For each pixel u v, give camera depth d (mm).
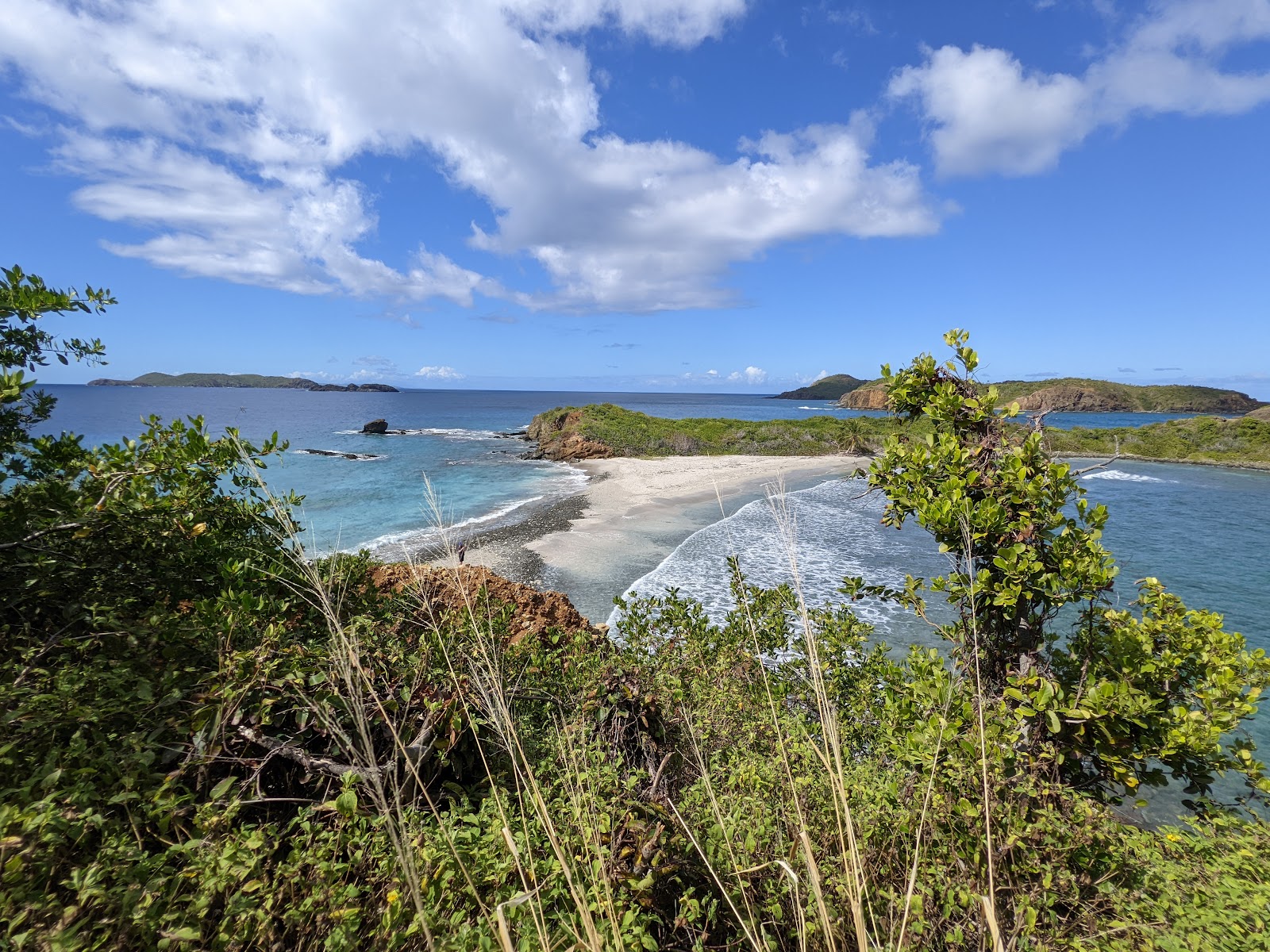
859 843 2375
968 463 3635
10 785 1663
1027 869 2359
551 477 36688
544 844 2119
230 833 1812
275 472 33469
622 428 52469
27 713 1839
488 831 2121
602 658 4754
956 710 2844
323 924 1618
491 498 28938
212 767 2188
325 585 2912
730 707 4324
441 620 3451
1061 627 6531
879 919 2070
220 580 3086
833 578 15812
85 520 2539
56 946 1239
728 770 3367
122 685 2139
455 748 2668
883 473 3975
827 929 1447
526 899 1419
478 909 1814
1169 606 3441
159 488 3197
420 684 2822
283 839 2078
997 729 2551
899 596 3824
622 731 3486
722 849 2318
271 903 1551
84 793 1617
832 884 2123
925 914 2191
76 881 1382
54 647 2275
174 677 2211
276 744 2211
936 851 2482
